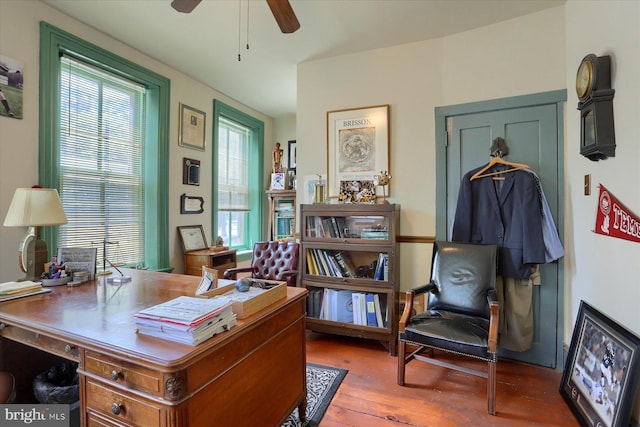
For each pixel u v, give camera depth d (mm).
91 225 2916
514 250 2441
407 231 2947
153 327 1127
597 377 1745
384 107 3020
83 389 1153
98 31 2775
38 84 2418
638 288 1534
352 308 2877
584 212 2148
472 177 2643
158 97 3338
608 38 1792
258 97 4352
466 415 1886
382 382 2248
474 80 2709
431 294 2518
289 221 4219
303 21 2596
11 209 1880
